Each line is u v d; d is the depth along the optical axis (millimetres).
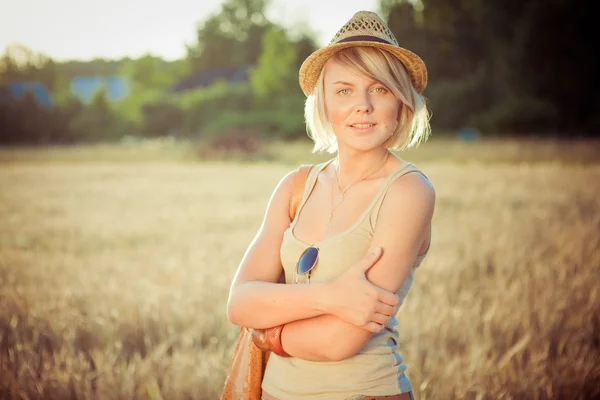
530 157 28141
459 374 3533
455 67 61188
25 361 3754
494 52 54062
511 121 45562
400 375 1902
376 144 1876
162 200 14805
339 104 1894
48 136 58094
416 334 4254
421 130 1994
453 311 4707
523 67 49500
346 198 1930
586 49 47844
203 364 3723
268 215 2100
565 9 47531
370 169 1939
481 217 10211
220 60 99312
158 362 3844
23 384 3441
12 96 60875
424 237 1899
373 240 1823
